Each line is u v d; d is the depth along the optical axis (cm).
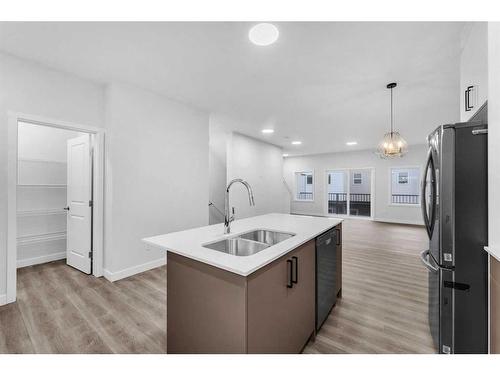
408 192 757
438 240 148
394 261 360
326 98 333
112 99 282
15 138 229
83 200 310
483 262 137
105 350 167
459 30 184
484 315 138
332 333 187
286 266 145
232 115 416
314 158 912
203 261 125
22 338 179
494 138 114
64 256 370
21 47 215
